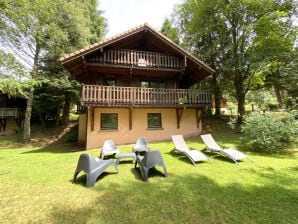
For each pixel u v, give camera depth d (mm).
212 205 3500
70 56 9305
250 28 12945
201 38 15906
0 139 15359
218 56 14773
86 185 4328
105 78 12102
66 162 6656
